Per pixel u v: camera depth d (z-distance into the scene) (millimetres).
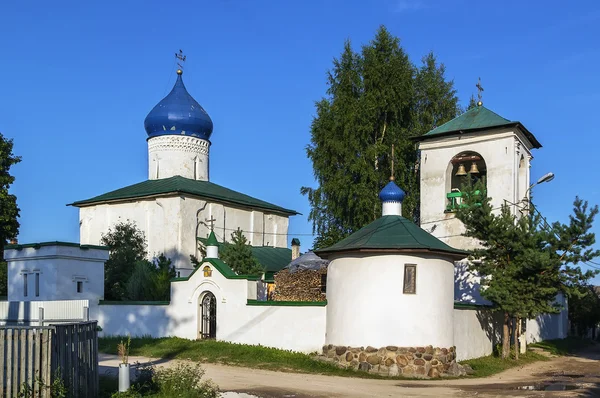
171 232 43688
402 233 24984
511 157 33062
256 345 27078
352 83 42125
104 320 31359
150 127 48938
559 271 28188
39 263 30828
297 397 17516
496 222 28359
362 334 24141
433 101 45125
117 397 15328
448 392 19328
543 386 21016
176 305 29625
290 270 34781
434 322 24297
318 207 41844
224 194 47562
